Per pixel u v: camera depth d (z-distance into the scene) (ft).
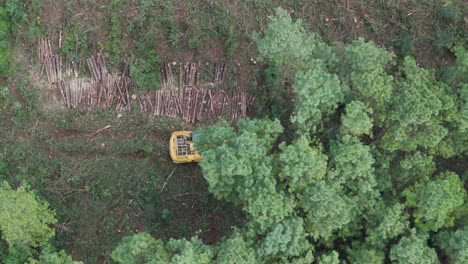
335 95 58.59
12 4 71.31
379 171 63.05
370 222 61.11
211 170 54.08
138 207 73.51
